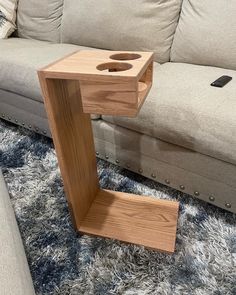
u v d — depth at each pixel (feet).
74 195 2.71
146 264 2.56
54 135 2.34
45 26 5.12
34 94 3.85
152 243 2.70
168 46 4.00
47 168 3.85
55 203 3.27
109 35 4.22
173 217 2.96
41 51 4.26
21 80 3.87
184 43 3.76
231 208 2.86
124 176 3.70
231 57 3.41
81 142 2.77
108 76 1.92
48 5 4.98
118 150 3.48
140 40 4.00
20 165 3.92
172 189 3.45
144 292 2.35
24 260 1.77
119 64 2.17
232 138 2.38
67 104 2.43
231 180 2.69
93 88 2.02
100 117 3.47
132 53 2.43
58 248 2.74
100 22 4.24
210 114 2.49
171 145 2.96
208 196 2.98
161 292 2.34
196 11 3.66
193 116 2.57
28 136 4.62
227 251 2.64
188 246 2.70
